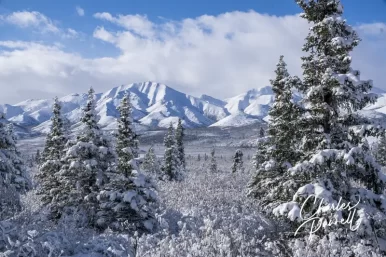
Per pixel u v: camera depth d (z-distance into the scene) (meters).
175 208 23.19
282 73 19.72
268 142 20.14
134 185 19.38
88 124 22.61
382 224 11.49
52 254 10.73
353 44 12.57
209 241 10.16
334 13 12.78
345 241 11.40
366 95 12.34
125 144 20.14
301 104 13.48
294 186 13.46
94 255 11.39
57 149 28.77
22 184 30.59
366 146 12.34
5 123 23.61
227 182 35.88
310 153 12.84
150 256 10.24
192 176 52.50
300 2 13.02
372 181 12.55
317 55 13.20
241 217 16.17
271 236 13.22
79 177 21.89
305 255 10.16
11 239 10.80
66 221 16.88
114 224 18.25
